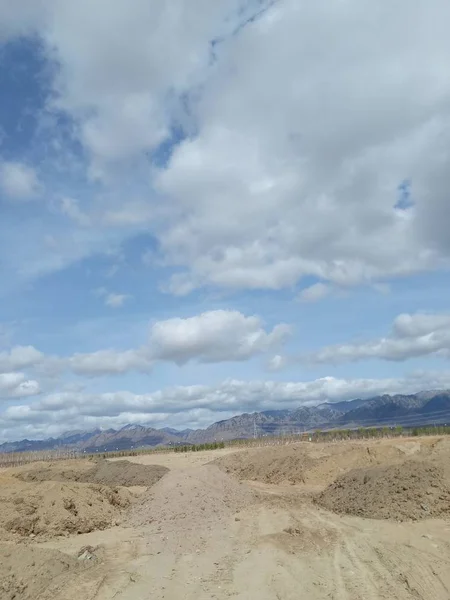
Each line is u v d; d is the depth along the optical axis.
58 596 11.73
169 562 14.80
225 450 74.69
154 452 86.88
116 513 24.05
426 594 11.45
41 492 23.27
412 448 41.31
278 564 13.72
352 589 11.78
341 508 22.77
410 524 18.81
